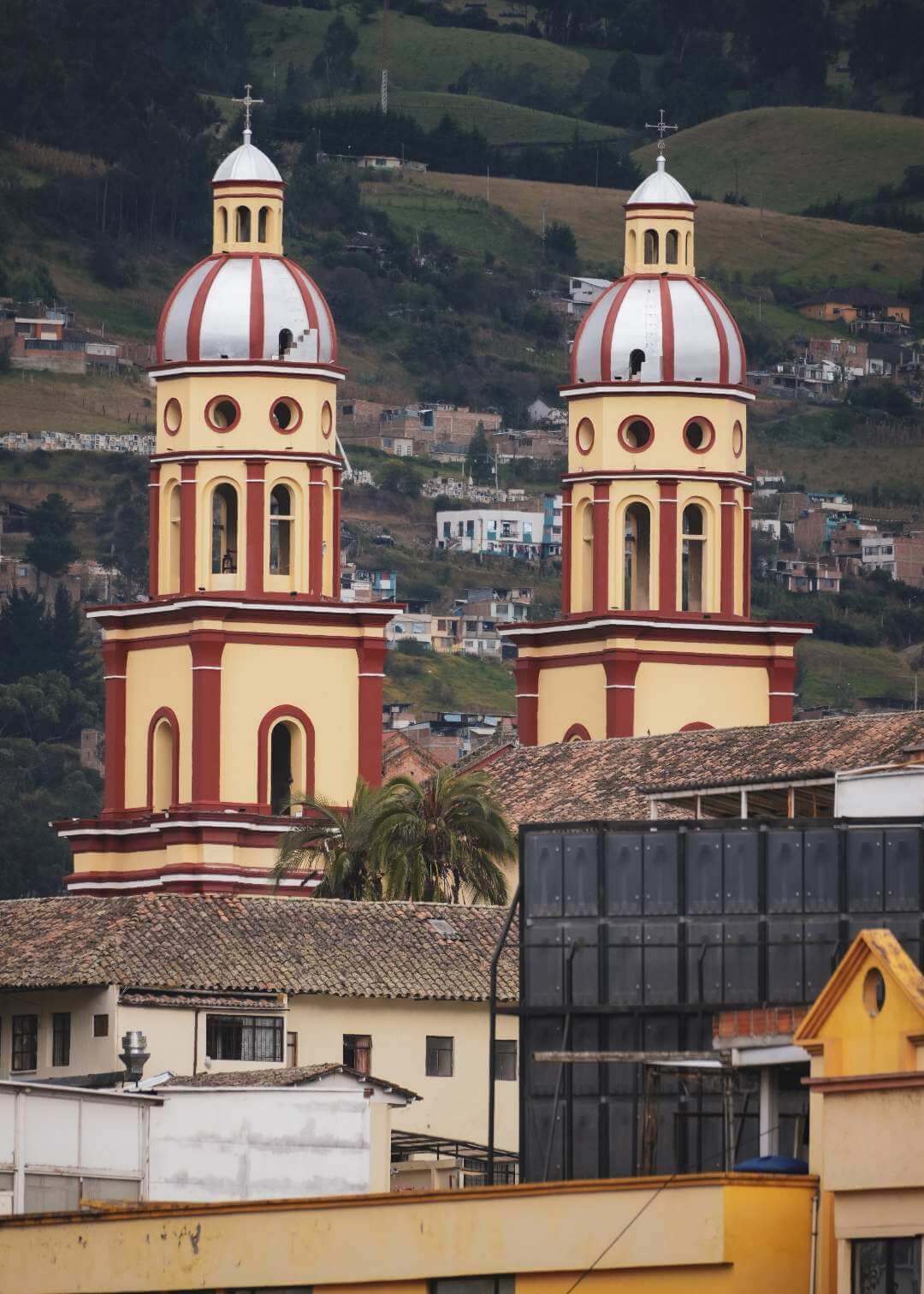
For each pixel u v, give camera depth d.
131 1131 167.25
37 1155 163.75
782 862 161.12
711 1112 158.00
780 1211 132.50
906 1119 129.12
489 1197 136.62
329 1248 139.25
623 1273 133.75
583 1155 163.50
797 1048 148.62
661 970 162.75
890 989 132.38
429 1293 137.25
